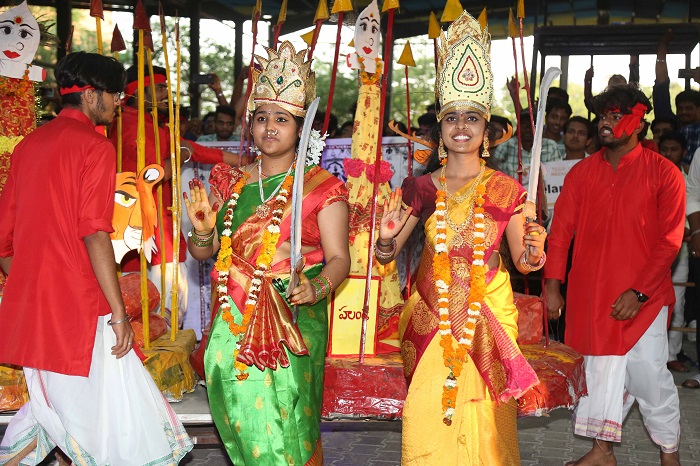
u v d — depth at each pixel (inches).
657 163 171.3
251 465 128.7
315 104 120.2
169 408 145.1
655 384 173.5
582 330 175.3
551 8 504.7
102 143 134.6
